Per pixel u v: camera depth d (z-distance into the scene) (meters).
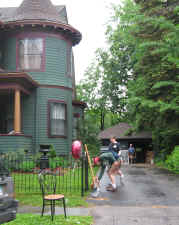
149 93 17.02
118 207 7.66
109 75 35.50
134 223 6.20
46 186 9.56
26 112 17.64
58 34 18.50
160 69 16.47
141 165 24.55
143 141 31.97
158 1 16.91
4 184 5.13
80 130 19.86
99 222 6.27
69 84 19.22
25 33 18.03
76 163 14.70
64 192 9.44
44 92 17.81
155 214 6.93
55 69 18.30
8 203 5.09
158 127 20.45
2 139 15.23
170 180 12.96
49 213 6.96
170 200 8.52
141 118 19.94
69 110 19.02
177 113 16.44
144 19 15.38
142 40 16.81
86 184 9.81
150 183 11.94
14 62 18.05
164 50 14.10
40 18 17.84
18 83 15.50
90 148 19.11
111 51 34.78
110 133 32.16
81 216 6.66
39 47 18.05
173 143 21.62
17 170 14.04
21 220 6.23
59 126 18.19
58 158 15.27
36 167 14.62
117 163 10.04
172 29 14.48
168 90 16.33
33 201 8.22
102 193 9.56
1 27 17.69
